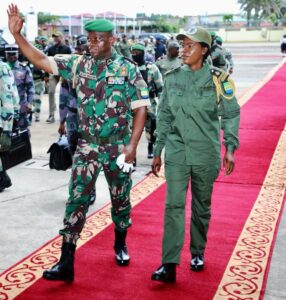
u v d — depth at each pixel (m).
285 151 7.78
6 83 4.95
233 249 4.15
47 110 11.73
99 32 3.28
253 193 5.76
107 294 3.37
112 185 3.58
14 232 4.55
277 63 25.80
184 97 3.42
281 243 4.32
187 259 3.96
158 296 3.35
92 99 3.36
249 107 11.92
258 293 3.42
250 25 66.75
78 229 3.49
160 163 3.63
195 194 3.60
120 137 3.46
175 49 7.99
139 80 3.43
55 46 11.47
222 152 7.50
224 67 10.19
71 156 4.87
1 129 5.02
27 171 6.70
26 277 3.61
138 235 4.43
